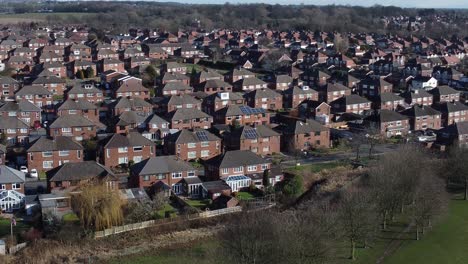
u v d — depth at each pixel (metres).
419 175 105.94
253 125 144.50
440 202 101.12
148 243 94.06
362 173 125.62
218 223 101.75
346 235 88.81
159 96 198.25
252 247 78.56
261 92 189.75
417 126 170.88
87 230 94.31
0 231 95.25
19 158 131.88
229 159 121.31
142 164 116.19
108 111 173.50
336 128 167.50
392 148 148.88
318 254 79.38
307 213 90.38
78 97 187.25
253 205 108.19
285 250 77.44
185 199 113.19
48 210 99.62
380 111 169.00
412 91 196.12
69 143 128.25
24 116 163.25
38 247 89.31
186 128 156.12
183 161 122.81
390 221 103.06
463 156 118.00
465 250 91.00
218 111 167.00
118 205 97.75
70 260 87.06
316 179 124.25
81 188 101.44
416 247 91.94
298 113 181.50
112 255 89.62
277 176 121.38
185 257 89.25
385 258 87.69
